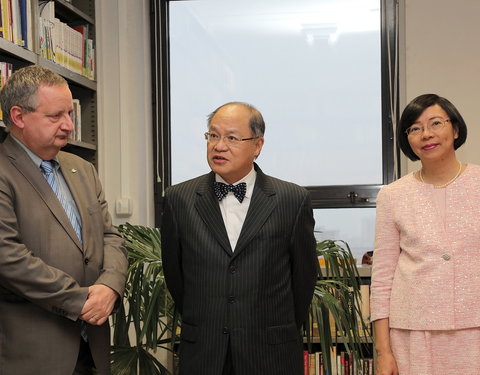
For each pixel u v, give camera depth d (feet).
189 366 6.12
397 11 12.51
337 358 10.72
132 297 7.70
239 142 6.15
